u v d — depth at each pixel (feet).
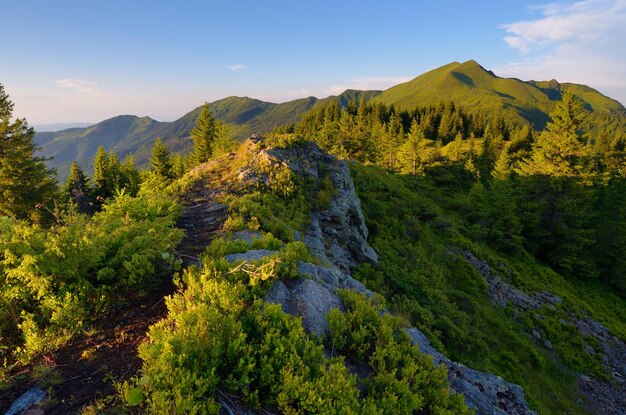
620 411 57.93
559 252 124.16
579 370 66.23
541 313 81.05
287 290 23.32
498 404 24.80
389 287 53.16
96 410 13.14
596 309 103.91
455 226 114.62
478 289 79.51
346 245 57.77
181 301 19.17
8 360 16.79
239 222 38.06
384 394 17.21
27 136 97.81
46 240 20.77
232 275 22.12
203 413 13.08
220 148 183.11
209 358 15.51
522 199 135.95
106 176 221.25
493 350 56.44
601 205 150.51
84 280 20.10
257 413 14.46
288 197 53.62
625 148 269.44
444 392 19.12
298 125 388.37
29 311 19.35
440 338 45.55
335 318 20.66
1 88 94.27
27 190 95.25
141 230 26.86
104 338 18.03
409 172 183.93
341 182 66.39
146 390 13.64
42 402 13.64
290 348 16.78
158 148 210.79
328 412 14.56
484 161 226.99
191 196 51.85
